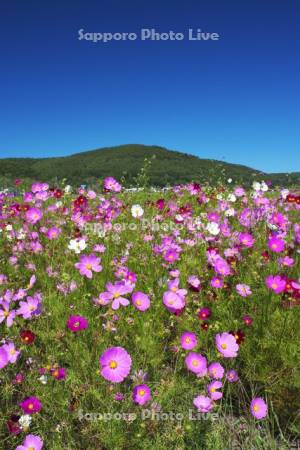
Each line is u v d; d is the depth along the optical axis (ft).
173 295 10.73
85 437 8.73
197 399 8.73
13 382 9.62
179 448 8.27
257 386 10.46
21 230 19.15
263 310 12.14
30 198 23.32
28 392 9.48
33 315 11.27
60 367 10.07
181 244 17.74
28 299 10.66
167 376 10.05
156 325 11.76
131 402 8.84
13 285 13.98
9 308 10.82
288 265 14.29
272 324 11.50
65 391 9.48
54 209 22.79
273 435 8.82
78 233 18.52
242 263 15.51
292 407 9.69
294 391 9.84
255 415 8.75
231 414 9.48
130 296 12.46
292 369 10.15
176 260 15.89
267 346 10.78
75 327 9.86
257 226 19.53
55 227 19.07
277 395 9.91
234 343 9.77
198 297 13.08
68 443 8.36
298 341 10.61
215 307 12.75
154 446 8.29
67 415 9.01
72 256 16.26
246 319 11.59
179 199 27.43
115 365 8.14
